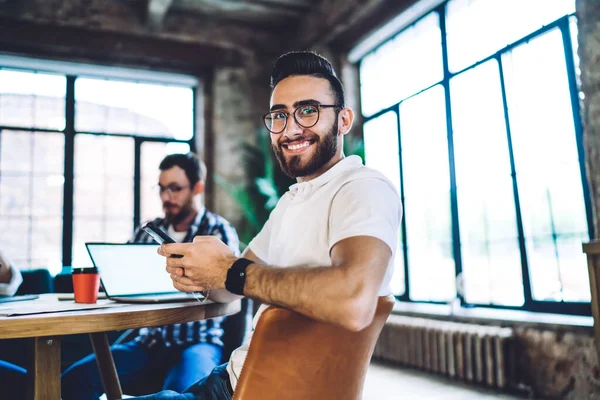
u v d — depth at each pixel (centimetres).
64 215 523
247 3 545
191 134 596
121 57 539
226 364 116
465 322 357
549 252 329
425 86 444
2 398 167
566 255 318
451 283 412
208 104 582
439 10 426
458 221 402
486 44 382
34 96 527
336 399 89
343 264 80
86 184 536
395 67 483
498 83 370
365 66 529
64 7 514
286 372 84
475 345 331
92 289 133
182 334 184
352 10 484
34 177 518
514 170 354
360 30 496
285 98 108
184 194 211
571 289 314
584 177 306
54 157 528
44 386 107
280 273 84
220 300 130
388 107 491
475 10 392
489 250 375
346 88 530
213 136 576
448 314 371
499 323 331
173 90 593
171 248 95
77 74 544
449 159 411
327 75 110
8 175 510
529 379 311
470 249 391
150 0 500
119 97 563
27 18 499
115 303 131
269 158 581
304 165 108
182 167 212
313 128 106
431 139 437
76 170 534
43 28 501
